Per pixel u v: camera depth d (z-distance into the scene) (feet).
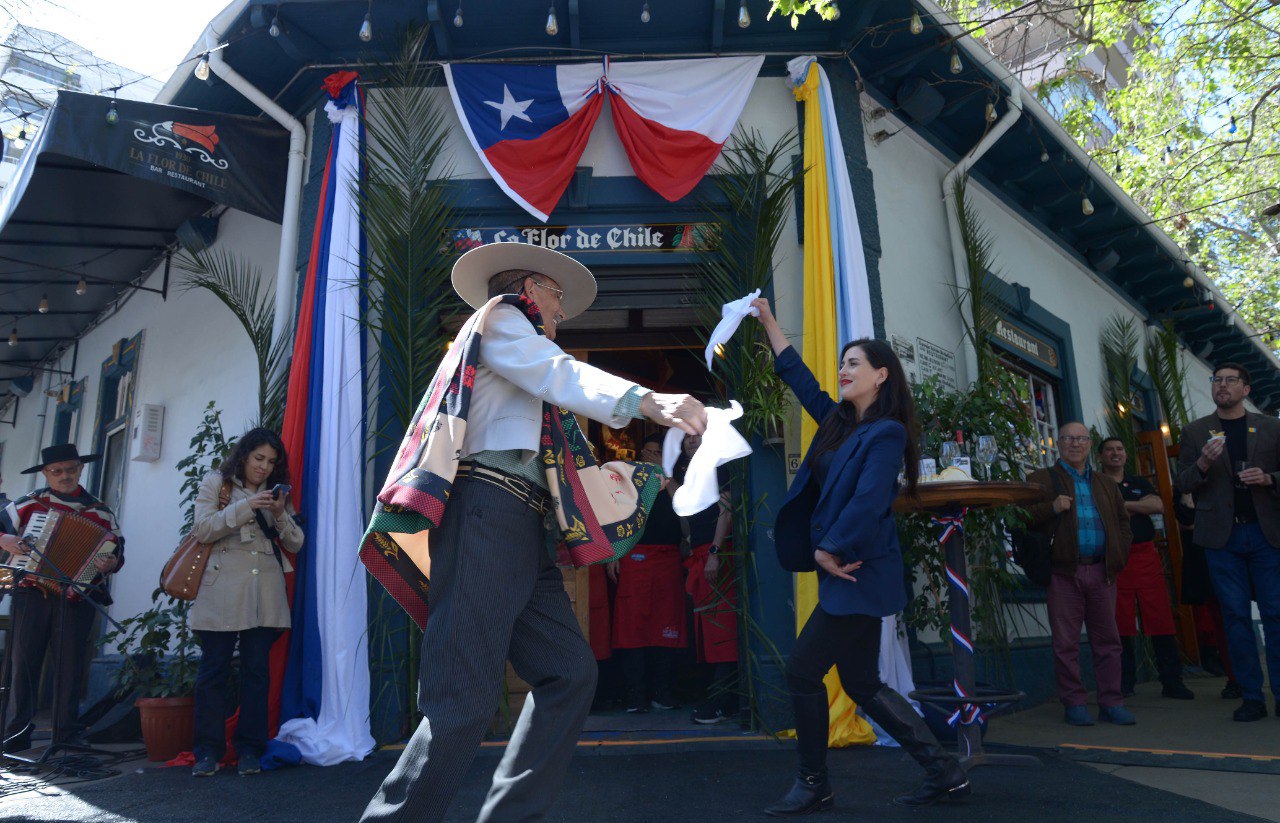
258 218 22.91
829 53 20.16
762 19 19.70
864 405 11.59
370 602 16.76
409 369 17.66
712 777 13.24
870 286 19.69
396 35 19.24
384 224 18.06
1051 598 19.04
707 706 17.78
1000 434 18.22
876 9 19.53
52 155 21.13
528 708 7.09
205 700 14.70
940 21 20.43
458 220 18.89
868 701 11.25
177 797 12.73
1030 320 27.30
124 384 29.50
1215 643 29.04
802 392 12.42
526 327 7.30
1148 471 31.27
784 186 18.34
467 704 6.47
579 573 20.61
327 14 18.67
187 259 25.88
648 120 19.13
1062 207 29.71
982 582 19.40
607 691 21.13
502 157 18.83
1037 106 24.08
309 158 20.42
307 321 18.13
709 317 18.53
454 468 6.87
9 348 35.14
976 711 13.61
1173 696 23.15
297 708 16.15
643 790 12.41
